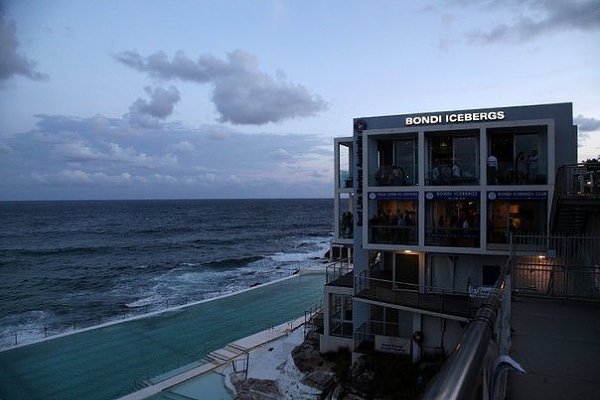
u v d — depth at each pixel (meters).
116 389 25.84
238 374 25.83
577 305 9.34
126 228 147.12
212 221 178.62
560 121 21.25
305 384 22.45
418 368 21.08
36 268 75.50
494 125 21.64
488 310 3.20
